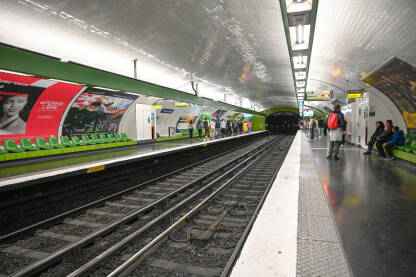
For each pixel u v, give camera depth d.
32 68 5.21
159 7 5.66
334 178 5.89
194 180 7.43
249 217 4.55
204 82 14.08
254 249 2.68
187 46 8.20
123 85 7.99
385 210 3.79
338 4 5.14
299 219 3.48
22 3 4.98
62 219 4.78
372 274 2.23
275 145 21.69
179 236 3.77
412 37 5.19
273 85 17.06
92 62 8.65
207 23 6.59
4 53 4.72
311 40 6.65
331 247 2.71
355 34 6.23
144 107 17.59
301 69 9.77
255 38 7.68
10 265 3.25
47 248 3.72
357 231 3.10
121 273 2.77
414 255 2.54
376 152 10.14
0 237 3.81
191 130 20.98
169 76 11.73
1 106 9.61
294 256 2.53
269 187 6.11
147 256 3.15
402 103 9.00
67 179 6.03
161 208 5.36
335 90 15.38
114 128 16.16
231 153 16.33
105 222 4.66
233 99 24.25
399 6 4.48
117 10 5.66
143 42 7.59
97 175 6.93
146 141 17.81
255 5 5.60
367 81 9.55
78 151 12.58
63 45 7.04
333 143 8.88
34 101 10.48
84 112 13.47
